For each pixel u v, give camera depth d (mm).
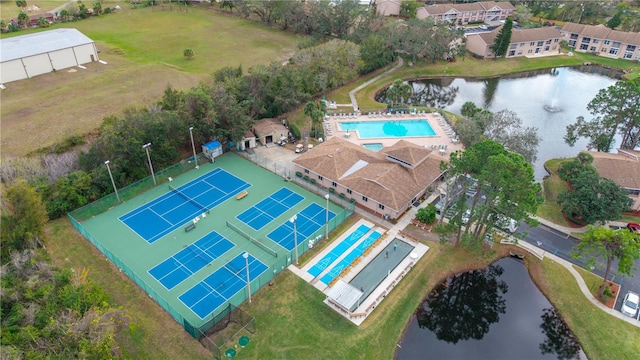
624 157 68562
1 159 66625
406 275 53031
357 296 46938
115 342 41031
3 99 88000
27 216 48656
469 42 132375
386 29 121812
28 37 105312
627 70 125312
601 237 46438
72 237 57438
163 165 71500
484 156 50656
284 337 44406
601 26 137250
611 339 45844
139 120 67438
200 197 66062
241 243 56969
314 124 82125
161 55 118500
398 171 65188
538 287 53469
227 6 165250
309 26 135875
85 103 86062
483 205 49594
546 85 118375
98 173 63000
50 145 71125
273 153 77875
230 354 42375
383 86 110938
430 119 91750
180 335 44156
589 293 51156
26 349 35781
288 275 51906
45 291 41344
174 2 175375
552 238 59688
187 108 72750
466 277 55281
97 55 111062
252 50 124688
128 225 59938
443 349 46688
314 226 60094
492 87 116750
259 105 84188
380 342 44812
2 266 43688
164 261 53781
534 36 132625
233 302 48062
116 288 49656
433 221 60812
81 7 149000
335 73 98625
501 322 50500
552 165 78125
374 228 59969
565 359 45969
